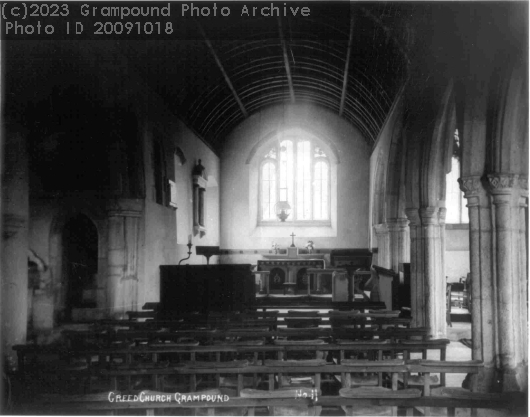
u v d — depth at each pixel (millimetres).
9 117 10008
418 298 12820
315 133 28078
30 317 14305
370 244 26484
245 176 28109
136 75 15312
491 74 8141
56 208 14953
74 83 13633
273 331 8648
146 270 15453
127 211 14883
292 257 24578
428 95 12281
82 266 15633
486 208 8445
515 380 8000
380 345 7359
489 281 8391
